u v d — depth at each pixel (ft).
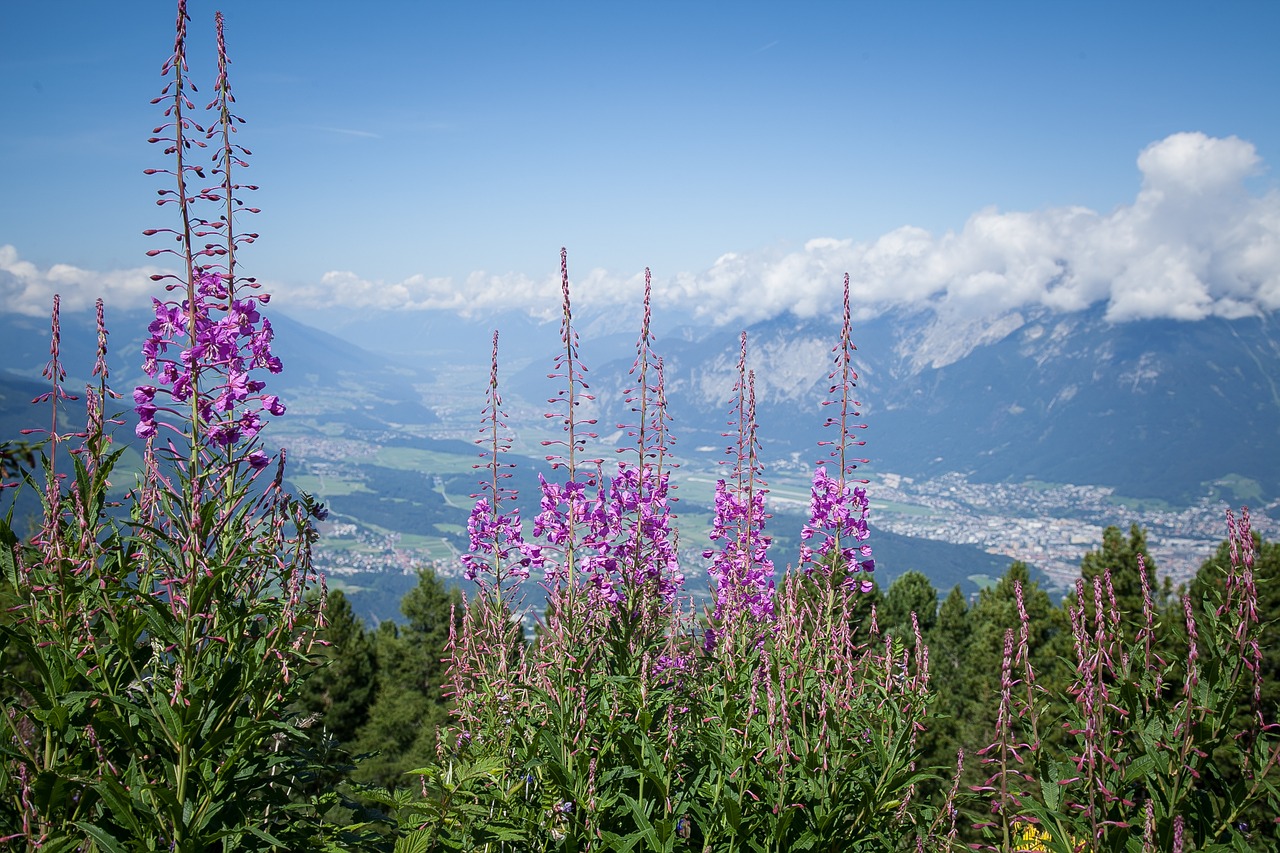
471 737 22.06
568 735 17.58
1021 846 15.88
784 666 19.40
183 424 13.53
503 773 18.22
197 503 12.55
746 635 23.11
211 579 12.01
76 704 12.68
